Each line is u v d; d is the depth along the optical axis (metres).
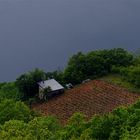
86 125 52.59
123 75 103.44
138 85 98.44
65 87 104.62
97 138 49.22
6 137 46.00
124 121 50.06
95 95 98.06
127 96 94.62
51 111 95.19
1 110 63.12
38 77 103.56
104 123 49.75
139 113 51.00
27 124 50.44
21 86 102.06
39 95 102.31
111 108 91.56
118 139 47.53
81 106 95.31
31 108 97.38
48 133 47.91
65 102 97.88
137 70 99.75
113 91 97.88
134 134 45.66
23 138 45.44
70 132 50.19
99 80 103.69
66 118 91.44
